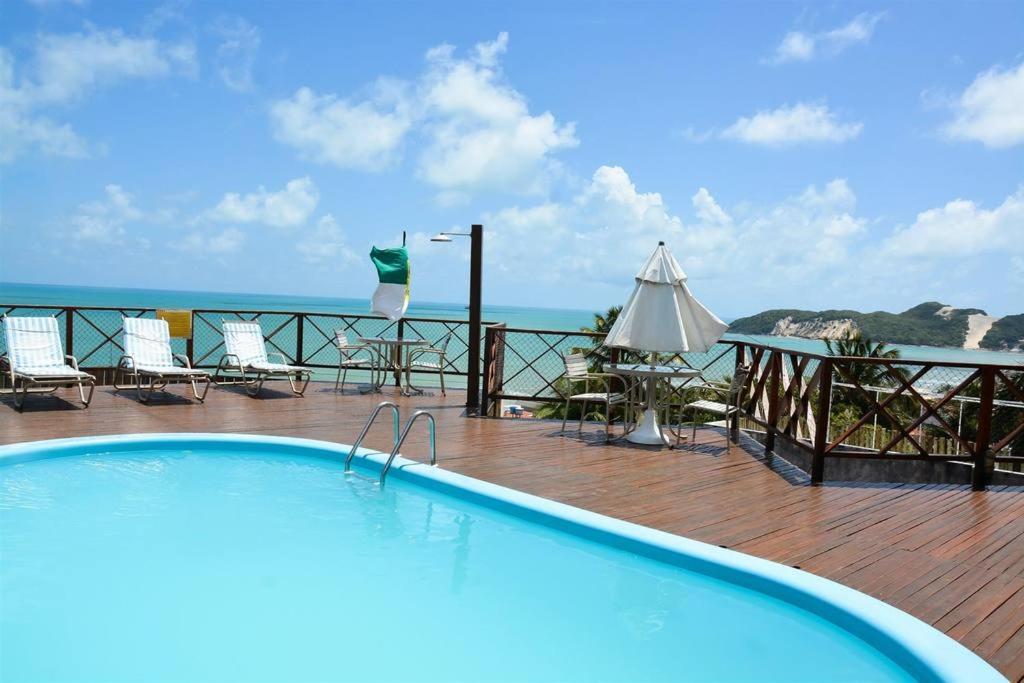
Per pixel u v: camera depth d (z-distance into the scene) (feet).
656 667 8.79
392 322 30.63
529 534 13.26
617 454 18.70
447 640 9.48
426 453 17.88
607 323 74.64
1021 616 9.20
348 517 14.05
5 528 12.94
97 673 8.43
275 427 20.54
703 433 22.82
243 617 10.01
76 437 17.69
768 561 10.75
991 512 14.20
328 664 8.81
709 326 20.47
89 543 12.44
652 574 11.60
